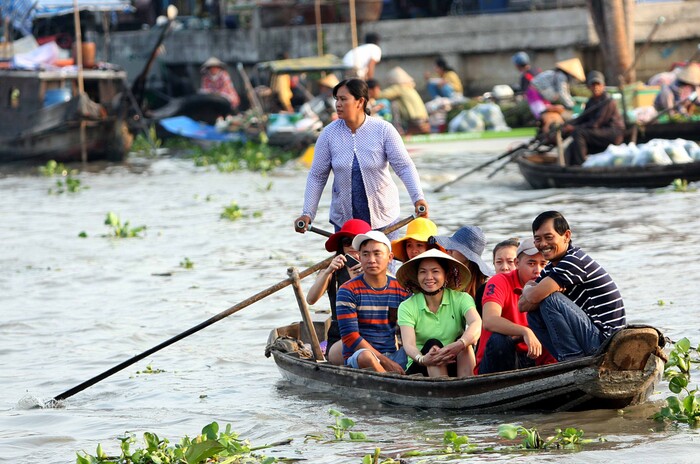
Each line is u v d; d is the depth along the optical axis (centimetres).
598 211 5244
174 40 11350
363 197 2950
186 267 4388
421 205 2881
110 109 9112
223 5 11262
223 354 3086
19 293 4006
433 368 2464
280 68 8669
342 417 2386
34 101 8906
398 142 2936
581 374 2258
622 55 8606
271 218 5662
